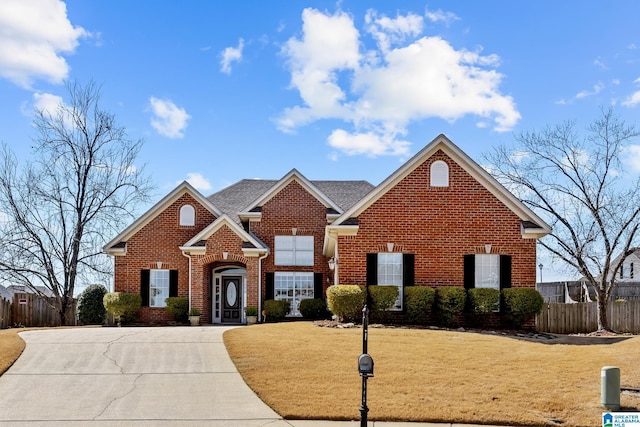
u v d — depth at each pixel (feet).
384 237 80.69
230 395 46.78
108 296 102.17
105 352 60.54
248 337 66.85
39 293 118.21
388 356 57.26
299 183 108.17
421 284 80.28
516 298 78.13
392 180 80.79
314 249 106.73
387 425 40.98
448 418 41.88
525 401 45.09
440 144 81.41
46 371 53.26
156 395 46.57
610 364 54.60
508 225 80.94
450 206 81.05
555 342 69.56
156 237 106.22
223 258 100.78
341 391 47.14
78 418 41.16
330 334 68.33
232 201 118.52
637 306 102.42
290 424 40.70
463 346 62.49
